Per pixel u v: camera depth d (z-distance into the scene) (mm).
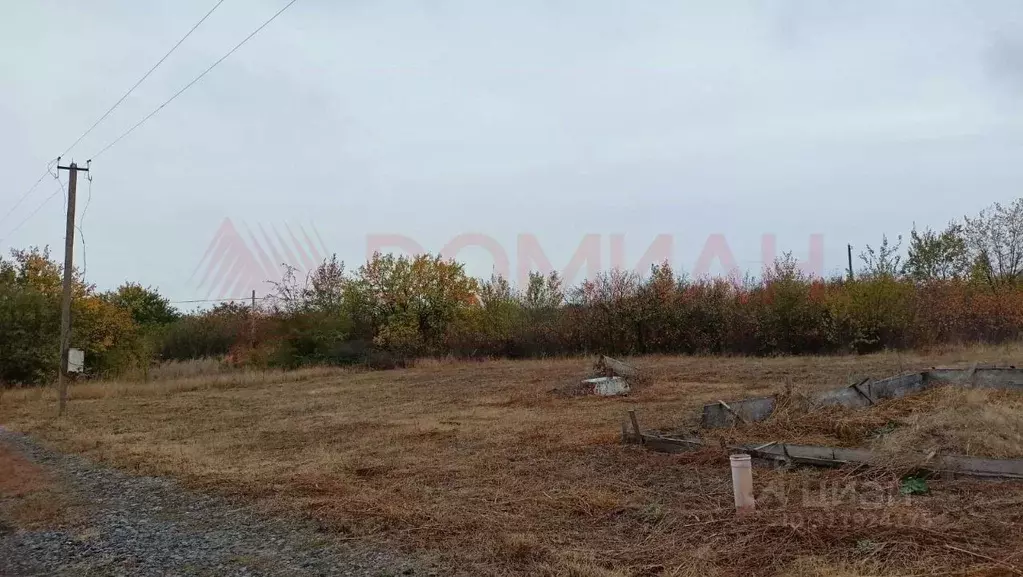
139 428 14875
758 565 4977
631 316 31031
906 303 26094
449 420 13633
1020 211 30000
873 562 4812
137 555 6254
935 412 9453
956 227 30875
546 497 7293
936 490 6555
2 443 13758
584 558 5398
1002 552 4840
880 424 9812
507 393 18031
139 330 33438
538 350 33281
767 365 21922
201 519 7406
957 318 25688
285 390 23047
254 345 35250
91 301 29734
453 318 35781
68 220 18922
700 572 4930
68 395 22844
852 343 26250
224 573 5680
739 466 6121
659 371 21141
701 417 11133
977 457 7246
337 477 8875
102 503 8328
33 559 6258
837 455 7652
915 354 23297
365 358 33312
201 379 26438
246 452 11242
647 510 6523
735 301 29547
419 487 8109
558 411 14172
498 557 5602
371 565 5629
